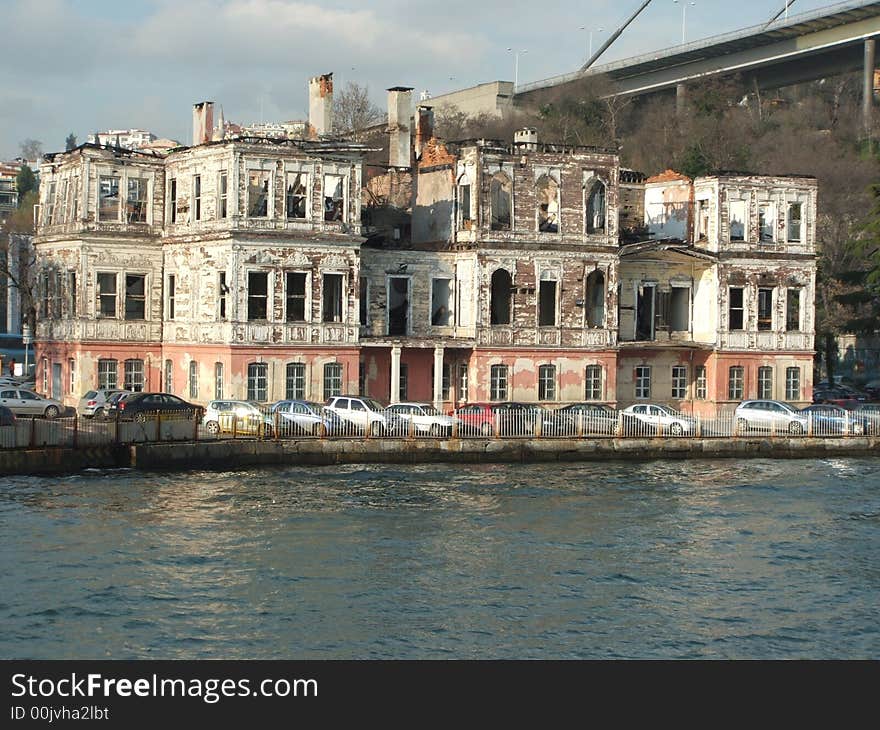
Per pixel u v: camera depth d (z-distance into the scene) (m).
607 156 106.88
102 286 103.56
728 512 69.44
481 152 102.94
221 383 96.62
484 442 85.12
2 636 45.16
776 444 91.81
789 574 56.22
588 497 72.94
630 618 49.31
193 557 56.00
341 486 74.19
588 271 106.44
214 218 97.94
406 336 103.69
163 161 104.94
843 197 164.25
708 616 49.84
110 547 57.22
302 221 97.56
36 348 110.94
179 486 72.44
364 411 85.81
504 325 103.75
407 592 51.66
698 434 90.88
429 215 109.00
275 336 96.62
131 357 103.81
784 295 113.31
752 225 112.12
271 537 60.12
